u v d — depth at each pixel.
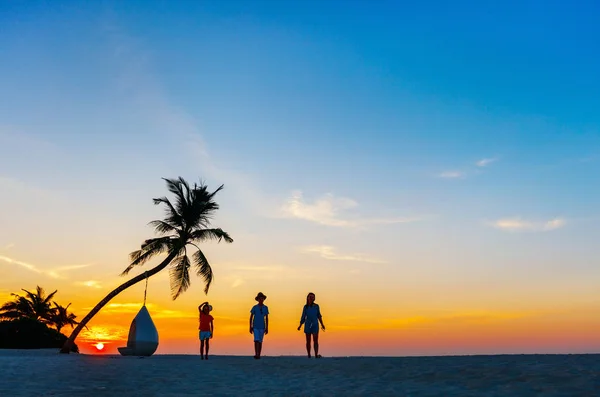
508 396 7.39
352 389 9.24
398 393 8.39
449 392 8.11
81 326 27.56
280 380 11.36
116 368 14.87
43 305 58.41
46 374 12.95
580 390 7.32
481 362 11.56
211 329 19.98
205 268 29.58
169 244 29.09
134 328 24.66
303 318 17.28
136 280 28.53
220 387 10.48
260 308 18.20
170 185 29.20
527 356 12.73
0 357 20.95
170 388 10.43
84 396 9.27
